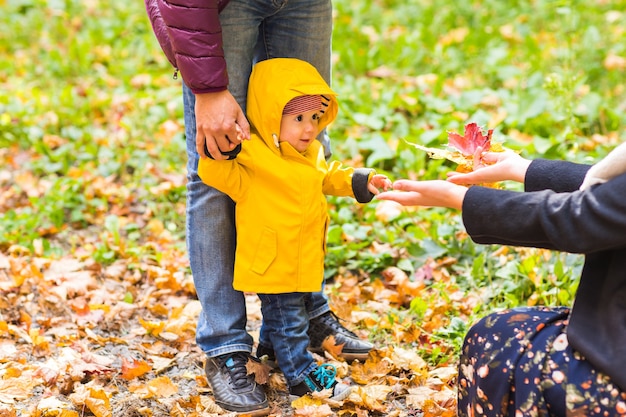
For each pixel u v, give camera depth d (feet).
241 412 8.69
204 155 7.99
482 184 7.70
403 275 11.77
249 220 8.36
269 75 8.25
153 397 9.14
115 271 12.59
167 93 18.45
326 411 8.47
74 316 11.14
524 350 6.46
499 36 21.08
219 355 8.91
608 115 15.93
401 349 9.89
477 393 6.70
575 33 19.63
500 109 16.17
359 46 20.92
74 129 16.98
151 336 10.70
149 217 14.43
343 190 8.63
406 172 14.51
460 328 10.20
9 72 20.67
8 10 24.53
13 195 15.17
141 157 16.01
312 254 8.51
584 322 6.31
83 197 14.62
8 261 12.71
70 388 9.29
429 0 23.98
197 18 7.43
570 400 6.14
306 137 8.38
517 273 11.32
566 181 6.98
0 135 17.13
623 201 5.88
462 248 12.25
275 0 8.27
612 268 6.25
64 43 22.34
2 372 9.48
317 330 9.84
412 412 8.83
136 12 23.98
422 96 16.85
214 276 8.84
